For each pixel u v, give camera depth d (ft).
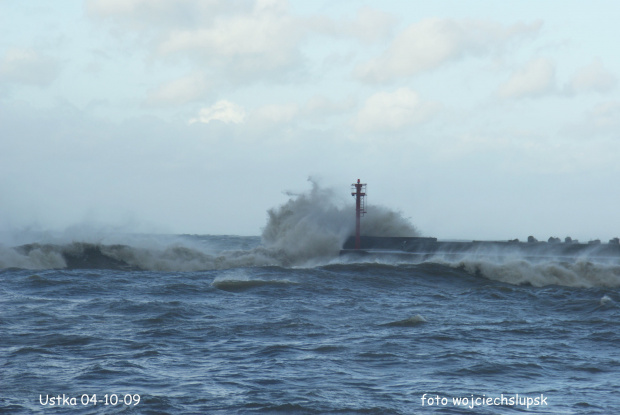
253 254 623.36
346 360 207.00
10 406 152.05
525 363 207.72
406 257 576.61
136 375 182.09
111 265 561.02
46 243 569.64
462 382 182.60
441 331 264.72
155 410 149.69
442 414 151.12
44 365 192.65
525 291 426.10
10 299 334.03
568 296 406.82
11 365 192.03
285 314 301.22
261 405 154.30
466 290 436.76
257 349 221.05
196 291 377.30
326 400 159.63
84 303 319.88
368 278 465.88
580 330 278.87
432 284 467.11
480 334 261.85
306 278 447.42
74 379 176.76
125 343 226.99
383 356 213.66
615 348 239.71
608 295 414.41
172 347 222.28
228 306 324.60
